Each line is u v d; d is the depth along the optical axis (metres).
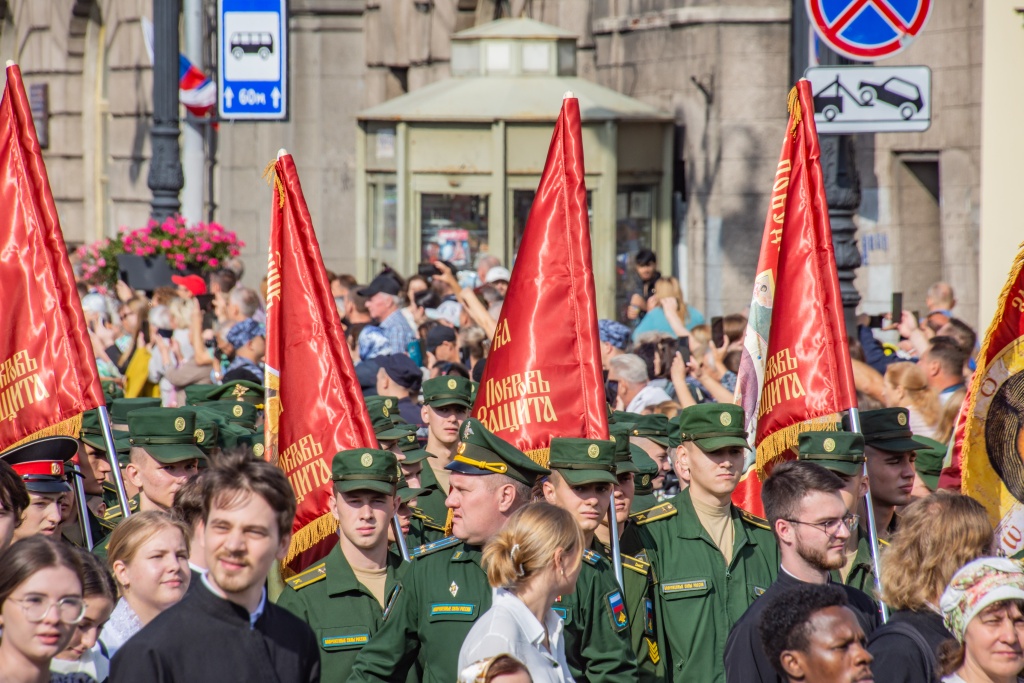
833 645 9.14
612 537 13.48
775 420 14.80
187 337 27.67
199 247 33.91
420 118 35.53
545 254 14.31
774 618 9.43
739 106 36.06
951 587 10.29
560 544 10.60
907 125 20.45
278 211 14.76
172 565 10.84
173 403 26.66
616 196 35.88
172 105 33.56
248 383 19.94
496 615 10.50
